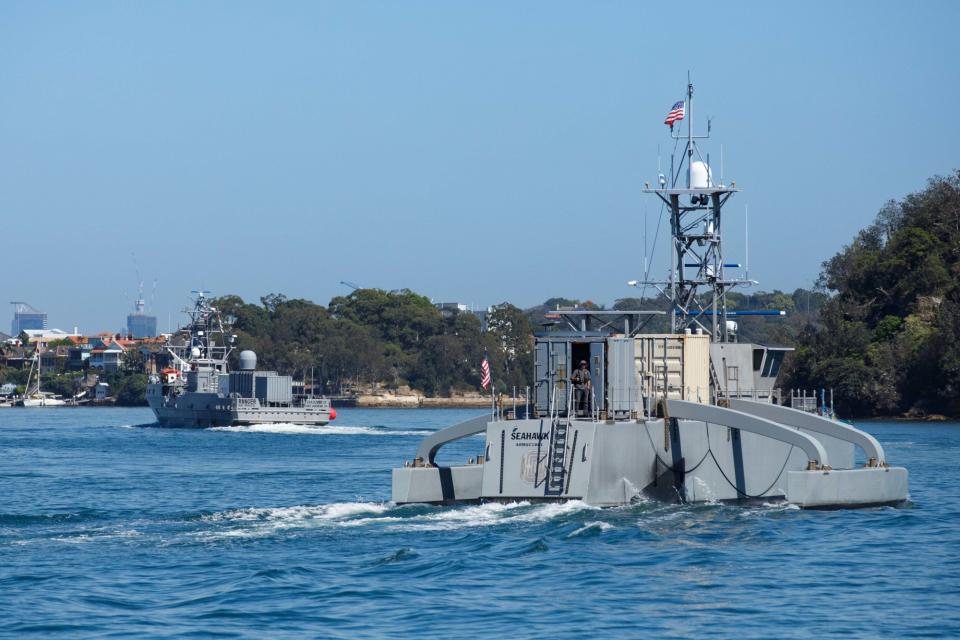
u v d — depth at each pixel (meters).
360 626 65.06
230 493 139.88
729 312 132.25
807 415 112.81
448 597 71.50
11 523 103.50
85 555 85.56
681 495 105.88
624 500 99.56
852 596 72.38
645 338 112.69
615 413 102.69
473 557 82.50
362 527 95.00
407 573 78.00
